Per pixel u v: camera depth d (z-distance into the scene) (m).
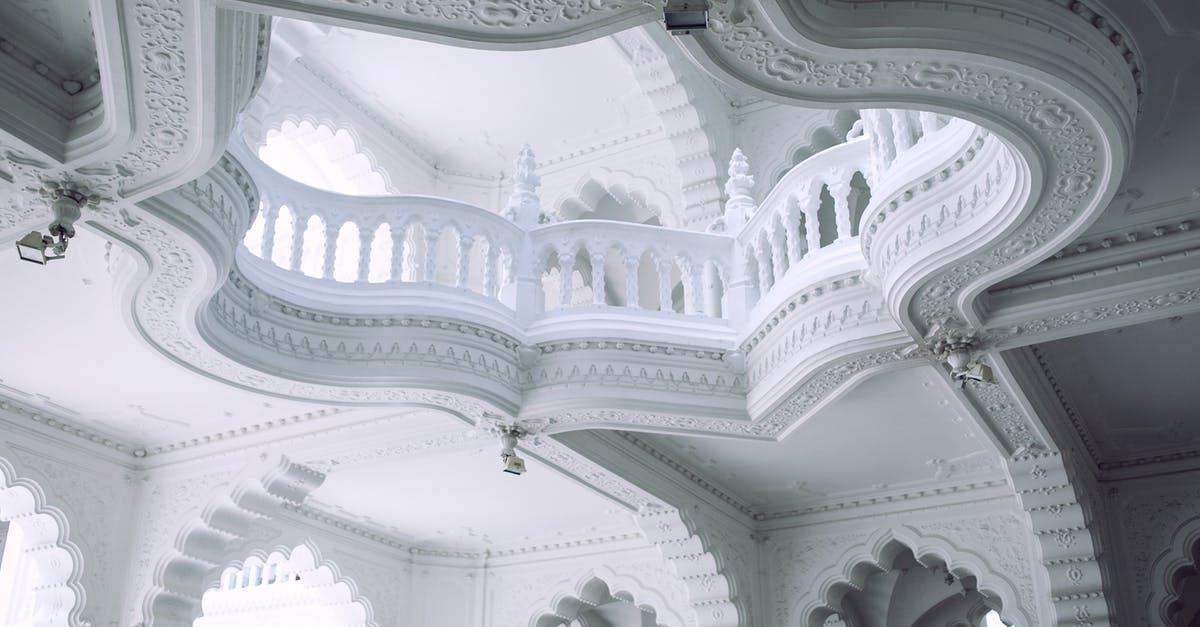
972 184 5.74
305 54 11.79
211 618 15.55
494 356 7.79
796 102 4.59
